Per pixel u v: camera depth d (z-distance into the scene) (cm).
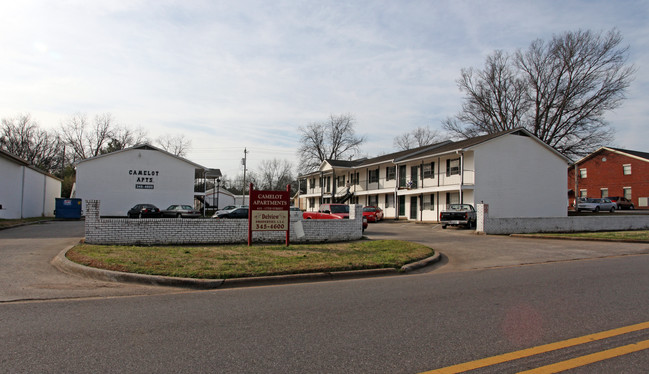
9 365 396
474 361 410
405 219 3688
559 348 446
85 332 504
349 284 844
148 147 4094
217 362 407
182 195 4169
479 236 2000
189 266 917
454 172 3170
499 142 3052
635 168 4691
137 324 541
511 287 787
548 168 3234
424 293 737
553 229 2227
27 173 3319
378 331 508
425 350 441
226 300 688
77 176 3903
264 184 9656
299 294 738
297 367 395
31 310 614
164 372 382
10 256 1097
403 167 3822
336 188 5112
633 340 471
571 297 692
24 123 5922
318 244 1452
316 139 6725
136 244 1410
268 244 1500
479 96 4622
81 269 888
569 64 3934
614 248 1505
